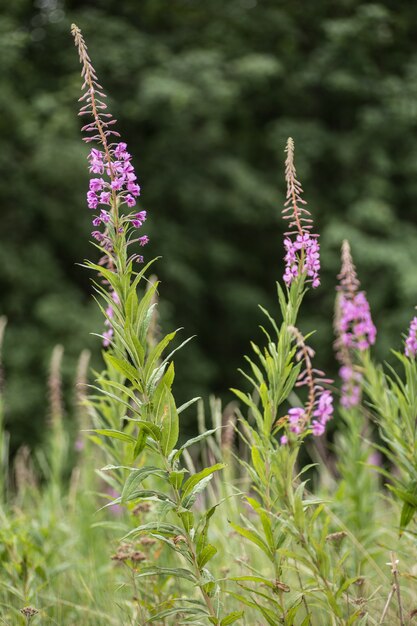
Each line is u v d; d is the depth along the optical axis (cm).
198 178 1658
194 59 1581
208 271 1711
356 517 499
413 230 1569
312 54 1702
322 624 396
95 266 331
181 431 1462
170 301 1641
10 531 464
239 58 1680
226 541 490
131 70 1625
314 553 344
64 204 1498
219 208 1681
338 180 1703
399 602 359
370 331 479
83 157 1430
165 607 394
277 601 378
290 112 1775
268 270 1797
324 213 1658
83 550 557
